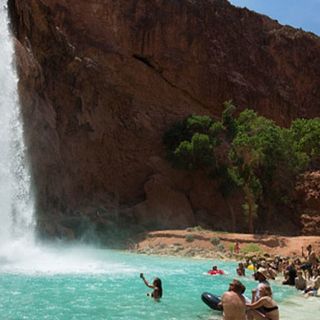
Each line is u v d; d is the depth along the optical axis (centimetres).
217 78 6662
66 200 4531
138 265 2609
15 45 3859
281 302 1589
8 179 3456
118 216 4769
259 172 5475
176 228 4875
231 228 5322
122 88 5966
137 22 6350
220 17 7131
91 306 1283
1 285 1568
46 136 4381
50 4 5725
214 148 5459
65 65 5038
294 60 7819
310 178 5791
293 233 5556
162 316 1197
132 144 5625
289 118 7381
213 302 1295
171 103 6372
